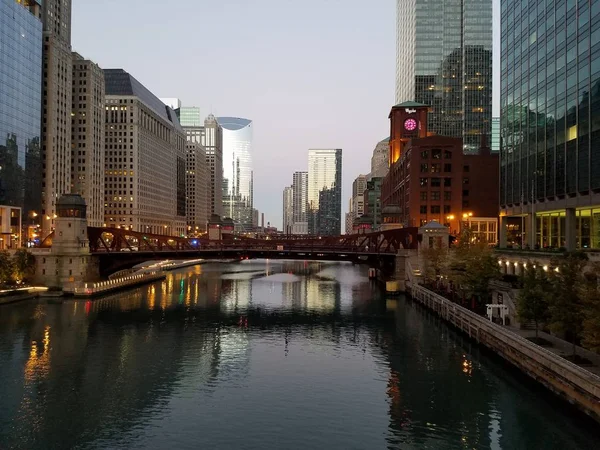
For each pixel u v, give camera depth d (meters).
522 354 47.25
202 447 35.53
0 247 144.50
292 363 55.59
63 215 106.19
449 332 70.31
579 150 73.06
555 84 80.88
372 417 40.62
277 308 92.19
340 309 90.56
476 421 39.47
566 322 43.16
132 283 126.00
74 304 94.06
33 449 35.28
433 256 96.94
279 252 116.88
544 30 84.94
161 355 58.78
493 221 150.88
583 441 35.75
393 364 54.78
